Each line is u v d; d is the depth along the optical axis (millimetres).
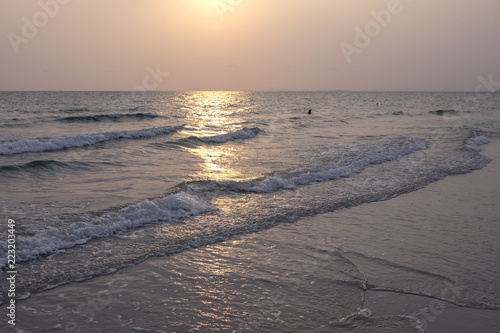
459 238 6688
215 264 5555
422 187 10422
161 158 14039
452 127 26609
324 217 7789
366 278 5191
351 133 22453
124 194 8852
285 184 10281
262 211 8039
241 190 9617
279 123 28609
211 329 3986
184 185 9430
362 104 68562
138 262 5531
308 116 35906
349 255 5938
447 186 10586
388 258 5840
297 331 3986
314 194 9469
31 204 7902
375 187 10266
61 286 4785
